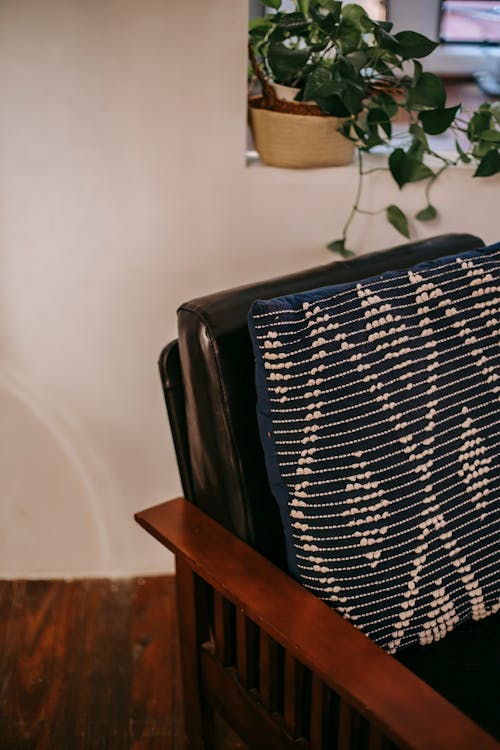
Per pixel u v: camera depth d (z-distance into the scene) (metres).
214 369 1.22
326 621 1.11
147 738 1.55
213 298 1.25
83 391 1.77
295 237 1.69
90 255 1.65
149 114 1.55
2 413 1.77
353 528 1.17
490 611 1.30
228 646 1.31
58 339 1.72
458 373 1.24
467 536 1.24
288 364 1.14
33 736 1.55
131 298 1.70
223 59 1.53
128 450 1.84
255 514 1.27
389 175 1.66
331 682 1.02
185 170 1.61
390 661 1.05
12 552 1.91
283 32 1.54
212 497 1.32
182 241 1.67
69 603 1.86
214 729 1.49
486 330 1.26
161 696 1.64
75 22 1.48
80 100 1.53
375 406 1.17
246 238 1.68
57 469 1.84
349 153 1.66
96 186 1.60
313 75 1.48
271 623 1.10
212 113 1.57
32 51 1.49
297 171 1.64
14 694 1.63
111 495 1.88
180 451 1.36
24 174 1.57
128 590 1.90
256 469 1.26
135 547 1.94
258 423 1.21
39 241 1.63
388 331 1.19
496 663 1.23
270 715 1.25
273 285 1.29
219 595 1.27
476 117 1.62
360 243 1.71
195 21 1.50
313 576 1.19
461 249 1.49
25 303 1.68
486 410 1.25
